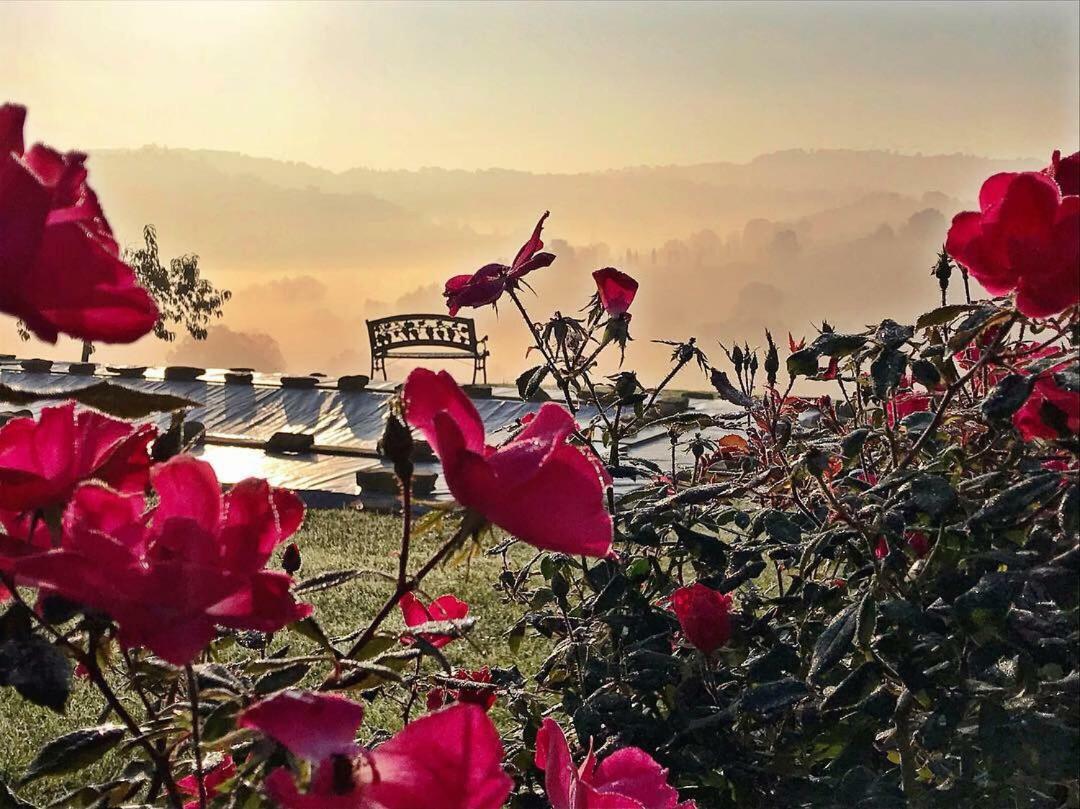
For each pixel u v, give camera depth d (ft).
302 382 48.52
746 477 7.11
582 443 7.32
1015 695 4.92
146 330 2.25
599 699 6.56
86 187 2.48
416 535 3.11
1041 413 4.49
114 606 2.42
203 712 3.75
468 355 56.49
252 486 2.59
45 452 2.83
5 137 2.24
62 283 2.16
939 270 6.11
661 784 3.91
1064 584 4.47
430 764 2.56
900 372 5.24
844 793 5.28
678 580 8.04
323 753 2.37
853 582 6.10
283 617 2.52
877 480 6.63
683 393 41.50
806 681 5.71
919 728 5.10
